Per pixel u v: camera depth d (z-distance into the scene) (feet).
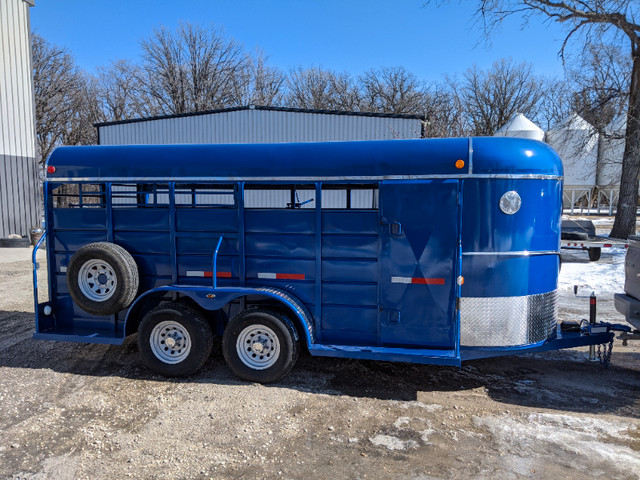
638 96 53.31
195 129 62.03
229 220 15.28
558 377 15.78
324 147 14.56
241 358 14.83
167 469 10.20
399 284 14.19
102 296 15.24
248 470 10.18
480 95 155.53
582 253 42.39
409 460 10.60
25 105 51.80
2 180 49.29
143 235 15.94
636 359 17.54
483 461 10.55
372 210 14.25
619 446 11.20
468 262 13.75
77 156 16.10
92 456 10.69
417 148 13.94
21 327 21.58
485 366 16.74
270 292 14.37
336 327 14.89
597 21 51.16
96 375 15.66
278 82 146.10
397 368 16.42
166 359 15.25
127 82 133.39
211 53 132.87
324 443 11.34
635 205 55.01
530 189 13.74
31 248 48.34
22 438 11.51
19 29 50.85
